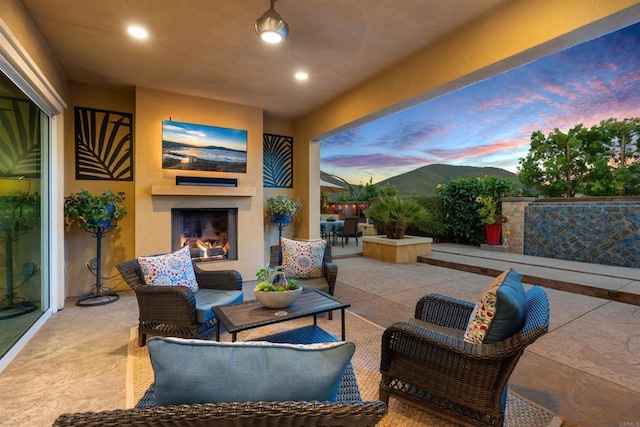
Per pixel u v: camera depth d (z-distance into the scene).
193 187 4.39
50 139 3.42
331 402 0.79
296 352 0.85
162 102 4.34
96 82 4.02
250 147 4.99
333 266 3.48
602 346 2.46
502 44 2.56
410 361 1.65
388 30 2.90
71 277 4.05
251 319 2.08
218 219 4.93
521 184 7.80
